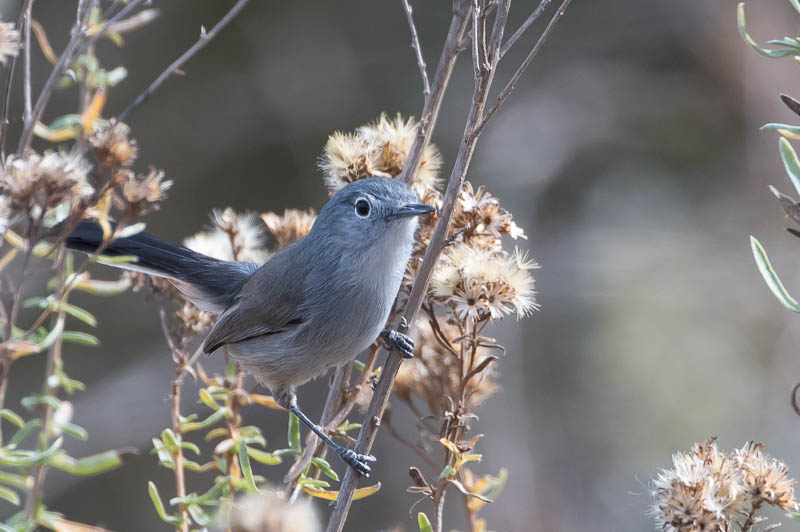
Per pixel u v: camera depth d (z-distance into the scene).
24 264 4.69
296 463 5.80
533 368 13.23
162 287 7.07
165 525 12.95
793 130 4.23
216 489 5.48
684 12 14.66
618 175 14.43
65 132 5.77
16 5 12.05
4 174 4.74
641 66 14.89
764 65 13.73
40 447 5.04
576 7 15.16
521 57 15.14
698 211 13.97
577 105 14.94
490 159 14.69
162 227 14.68
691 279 13.17
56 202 4.66
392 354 5.45
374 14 15.19
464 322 5.55
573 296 13.61
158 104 14.80
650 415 12.29
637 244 13.68
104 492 12.99
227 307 7.14
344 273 6.49
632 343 12.84
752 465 4.56
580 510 12.05
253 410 14.13
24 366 13.39
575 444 12.62
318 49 15.20
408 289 6.42
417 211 6.12
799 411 4.49
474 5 5.24
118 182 5.07
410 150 6.20
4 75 9.99
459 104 14.74
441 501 5.18
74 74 5.91
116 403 13.55
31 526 4.76
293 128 15.02
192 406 13.55
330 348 6.69
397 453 13.51
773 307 12.59
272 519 4.03
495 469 12.48
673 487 4.52
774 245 13.22
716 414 12.01
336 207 6.50
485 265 5.45
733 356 12.37
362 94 15.02
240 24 15.06
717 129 14.14
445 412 5.41
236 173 15.00
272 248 11.93
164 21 14.75
